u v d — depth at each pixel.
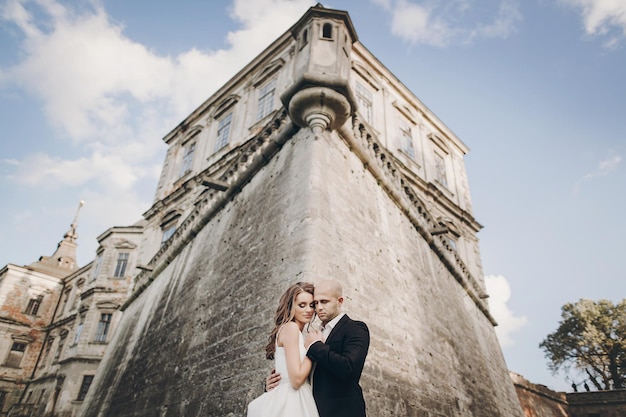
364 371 5.70
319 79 8.01
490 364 13.34
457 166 25.39
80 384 25.73
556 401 24.55
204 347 7.48
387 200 10.09
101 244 31.75
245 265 7.71
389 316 7.27
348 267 6.70
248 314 6.56
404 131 22.05
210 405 6.12
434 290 10.79
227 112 21.66
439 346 9.14
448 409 7.87
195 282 10.03
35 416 30.84
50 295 41.25
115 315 28.00
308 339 2.67
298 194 7.13
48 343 37.56
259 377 5.34
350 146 8.99
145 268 16.30
